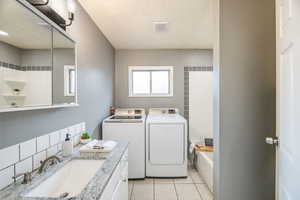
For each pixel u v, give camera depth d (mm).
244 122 1545
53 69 1313
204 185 2631
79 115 1985
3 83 872
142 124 2785
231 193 1551
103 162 1379
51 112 1456
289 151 924
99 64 2701
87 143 1812
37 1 1130
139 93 3885
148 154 2832
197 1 1960
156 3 1992
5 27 891
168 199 2281
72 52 1623
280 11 1045
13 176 1058
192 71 3762
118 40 3219
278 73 1076
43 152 1352
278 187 1087
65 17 1625
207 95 3768
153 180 2777
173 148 2816
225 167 1550
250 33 1533
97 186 988
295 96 853
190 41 3316
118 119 2898
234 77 1541
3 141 1001
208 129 3770
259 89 1538
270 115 1537
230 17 1536
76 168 1446
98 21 2438
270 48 1533
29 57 1058
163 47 3672
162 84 3900
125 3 1990
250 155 1544
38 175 1134
